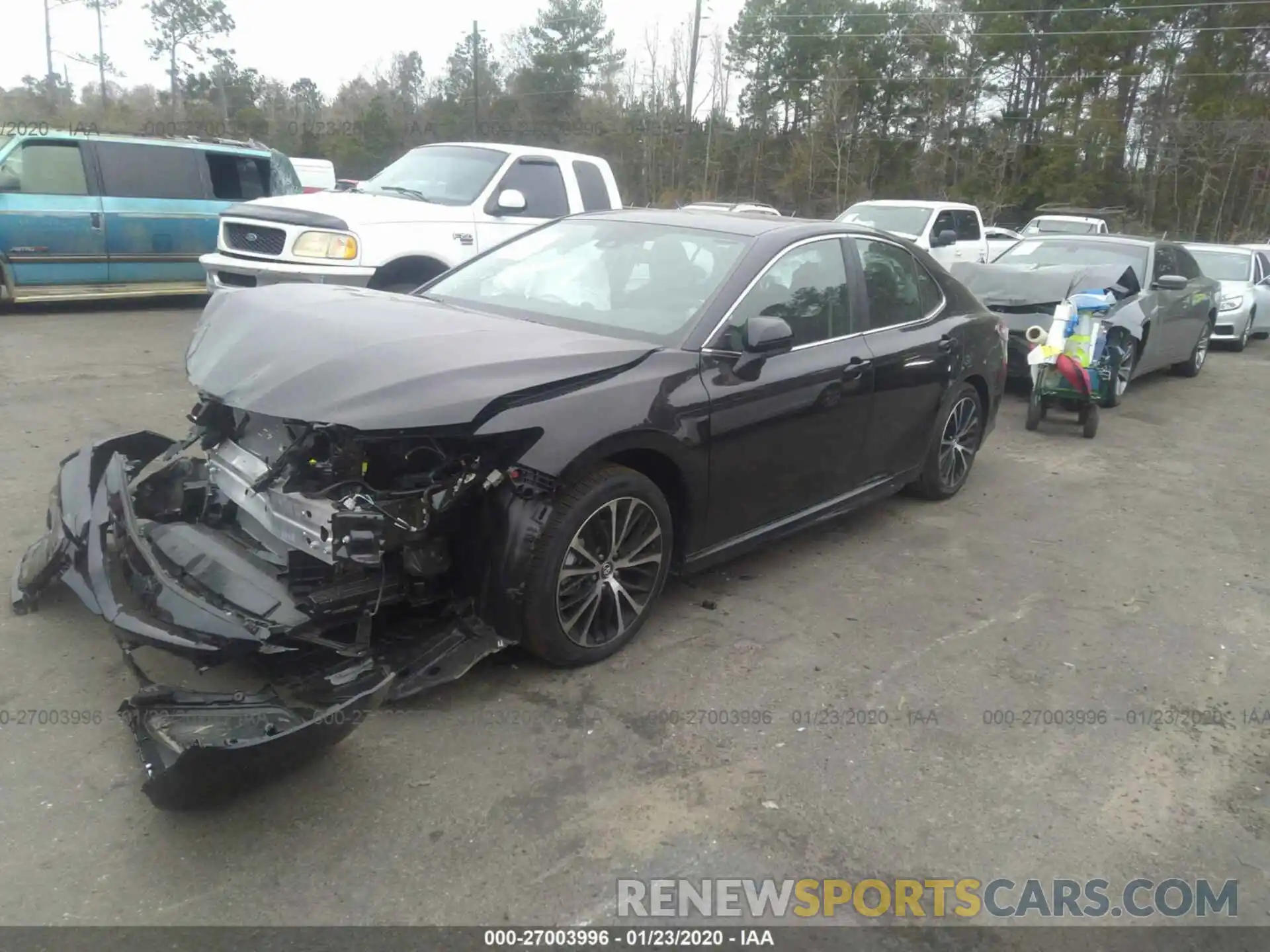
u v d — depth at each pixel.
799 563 5.18
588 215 5.34
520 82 59.53
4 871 2.64
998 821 3.13
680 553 4.25
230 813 2.92
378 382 3.27
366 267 8.34
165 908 2.54
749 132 53.72
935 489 6.19
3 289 11.00
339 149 49.31
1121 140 50.84
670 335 4.20
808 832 3.01
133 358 9.08
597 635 3.90
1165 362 11.40
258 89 55.66
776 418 4.41
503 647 3.60
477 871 2.75
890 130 54.81
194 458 4.30
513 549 3.50
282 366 3.46
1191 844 3.09
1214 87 51.59
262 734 2.77
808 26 54.31
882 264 5.42
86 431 6.50
